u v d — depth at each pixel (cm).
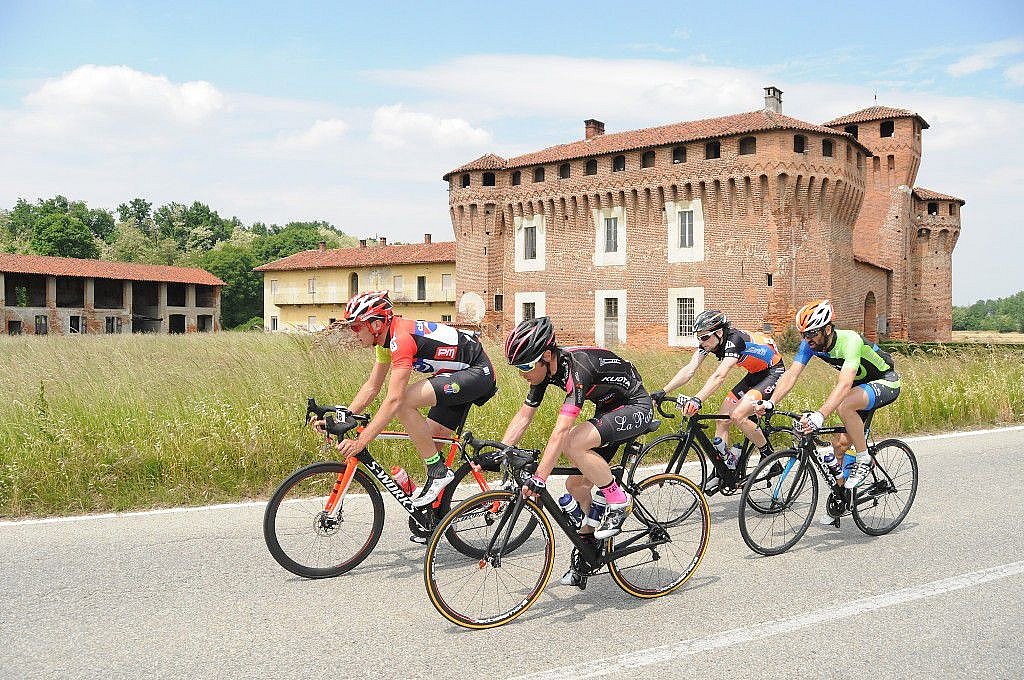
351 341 1327
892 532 604
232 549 543
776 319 3762
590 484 467
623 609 440
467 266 4903
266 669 357
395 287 6169
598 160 4353
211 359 1131
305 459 747
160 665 360
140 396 888
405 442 798
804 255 3822
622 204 4275
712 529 620
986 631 404
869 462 589
